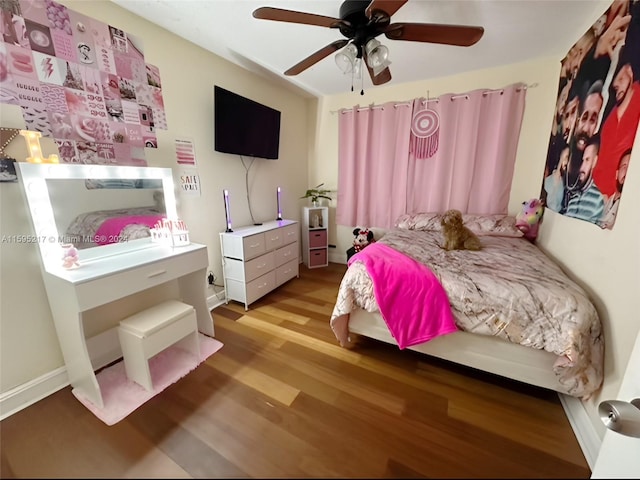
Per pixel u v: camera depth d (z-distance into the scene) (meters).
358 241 3.38
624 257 1.16
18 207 1.38
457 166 2.91
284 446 1.20
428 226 2.83
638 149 1.13
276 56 2.35
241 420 1.33
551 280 1.44
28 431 1.28
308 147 3.80
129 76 1.77
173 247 1.91
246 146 2.60
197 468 1.12
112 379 1.62
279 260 2.89
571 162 1.81
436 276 1.56
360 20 1.44
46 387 1.51
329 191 3.77
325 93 3.39
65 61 1.48
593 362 1.24
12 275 1.38
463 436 1.24
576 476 1.07
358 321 1.83
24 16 1.33
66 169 1.46
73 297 1.29
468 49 2.23
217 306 2.55
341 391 1.52
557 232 2.01
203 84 2.25
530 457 1.14
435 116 2.93
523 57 2.39
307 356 1.83
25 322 1.44
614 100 1.35
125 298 1.88
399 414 1.36
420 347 1.63
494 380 1.59
